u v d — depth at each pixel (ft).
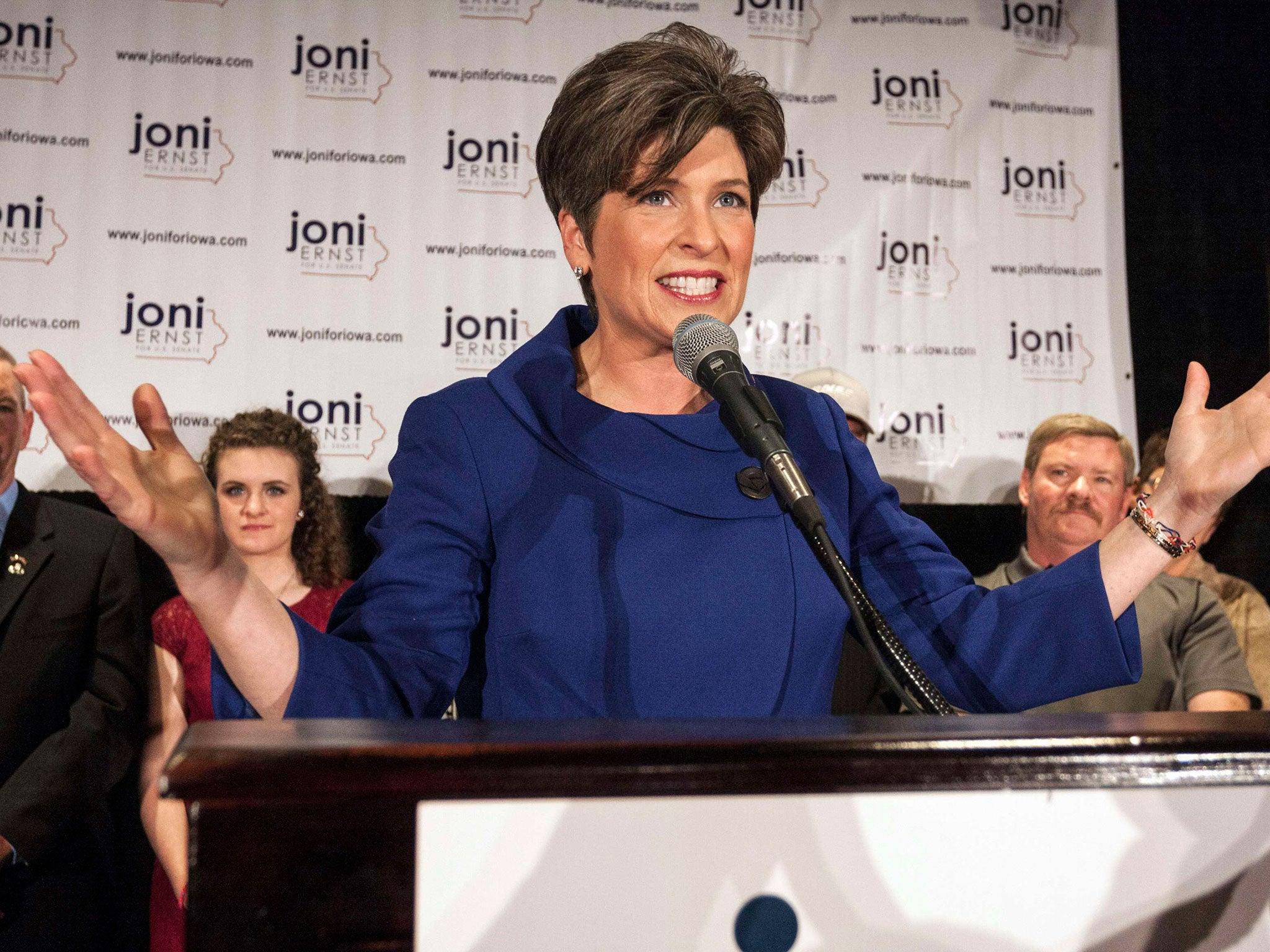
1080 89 11.55
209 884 1.98
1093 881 2.16
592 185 3.90
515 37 11.02
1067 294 11.33
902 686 2.99
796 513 3.16
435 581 3.44
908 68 11.38
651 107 3.76
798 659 3.59
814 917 2.08
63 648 8.56
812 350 11.04
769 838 2.09
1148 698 9.32
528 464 3.74
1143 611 9.55
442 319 10.72
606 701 3.43
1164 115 11.70
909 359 11.10
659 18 11.17
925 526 4.01
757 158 4.02
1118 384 11.28
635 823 2.06
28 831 7.96
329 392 10.54
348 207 10.71
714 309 3.88
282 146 10.69
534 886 2.03
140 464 2.66
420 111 10.87
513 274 10.83
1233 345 11.52
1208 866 2.20
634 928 2.04
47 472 9.93
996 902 2.14
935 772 2.12
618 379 4.09
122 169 10.49
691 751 2.06
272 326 10.53
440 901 2.02
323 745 2.01
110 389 10.30
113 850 8.70
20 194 10.36
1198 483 3.34
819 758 2.09
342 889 2.01
